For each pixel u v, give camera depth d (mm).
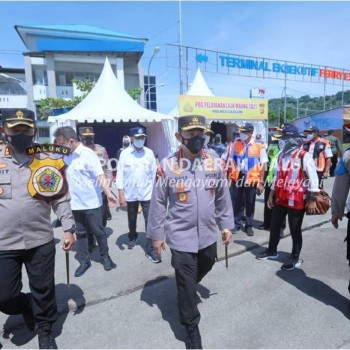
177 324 2986
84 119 10836
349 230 3119
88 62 29156
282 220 4254
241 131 5379
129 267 4262
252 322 2971
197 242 2674
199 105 13758
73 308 3266
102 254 4234
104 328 2953
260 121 15695
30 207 2447
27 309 2762
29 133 2359
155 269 4164
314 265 4215
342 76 22531
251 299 3377
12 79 31672
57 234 5957
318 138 6773
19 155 2441
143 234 5809
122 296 3529
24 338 2852
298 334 2779
